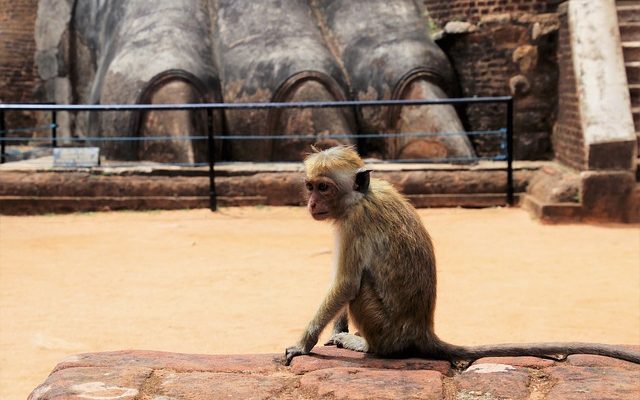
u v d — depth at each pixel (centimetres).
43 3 2141
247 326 815
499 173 1469
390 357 466
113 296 931
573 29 1475
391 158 1606
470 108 1686
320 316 463
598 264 1049
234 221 1353
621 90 1375
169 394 405
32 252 1149
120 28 1794
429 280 466
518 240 1194
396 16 1744
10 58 2392
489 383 416
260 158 1638
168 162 1577
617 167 1309
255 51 1695
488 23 1659
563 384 414
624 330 785
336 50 1758
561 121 1580
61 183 1452
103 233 1273
